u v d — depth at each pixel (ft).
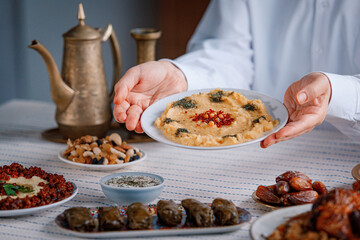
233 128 4.43
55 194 3.92
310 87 4.44
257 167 5.14
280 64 7.71
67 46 5.77
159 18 15.11
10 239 3.42
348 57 7.08
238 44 7.90
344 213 2.92
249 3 7.66
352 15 6.91
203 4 14.85
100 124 5.93
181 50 15.42
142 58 6.25
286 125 4.51
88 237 3.34
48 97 13.93
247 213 3.63
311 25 7.39
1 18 12.46
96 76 5.86
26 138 6.28
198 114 4.72
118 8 14.37
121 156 5.06
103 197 4.30
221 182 4.68
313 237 2.92
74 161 5.07
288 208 3.45
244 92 5.13
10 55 12.92
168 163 5.29
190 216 3.50
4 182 4.02
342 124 5.55
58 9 13.44
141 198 3.95
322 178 4.77
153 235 3.39
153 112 4.89
